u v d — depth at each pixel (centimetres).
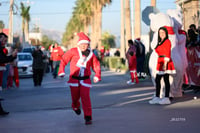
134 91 1341
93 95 1243
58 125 732
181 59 1031
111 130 664
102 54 4291
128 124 712
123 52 3869
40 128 707
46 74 2848
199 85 1206
